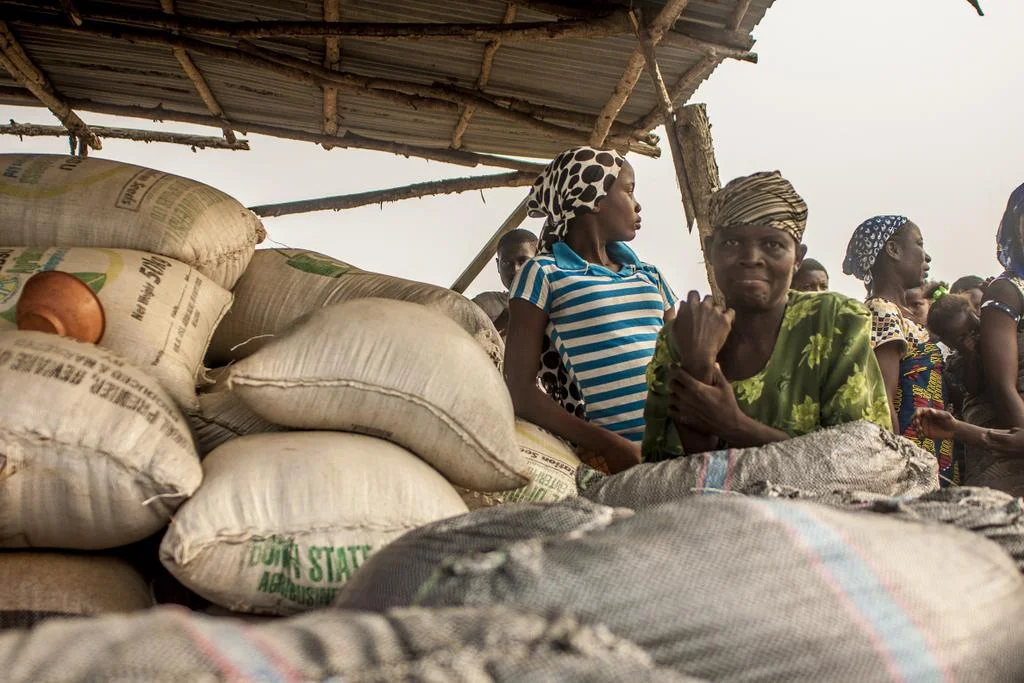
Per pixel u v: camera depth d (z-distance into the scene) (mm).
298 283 3635
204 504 2289
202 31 4164
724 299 2738
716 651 1389
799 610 1426
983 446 3689
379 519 2395
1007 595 1650
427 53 4492
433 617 1265
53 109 5090
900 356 3711
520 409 3396
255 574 2316
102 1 4262
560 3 3961
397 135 5352
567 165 3689
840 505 1976
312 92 4930
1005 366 3936
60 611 2266
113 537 2355
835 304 2691
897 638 1457
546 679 1203
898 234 4375
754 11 4031
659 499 2428
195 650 1135
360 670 1171
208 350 3635
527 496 3154
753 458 2443
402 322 2775
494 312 5738
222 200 3518
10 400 2211
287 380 2613
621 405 3420
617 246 3807
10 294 2818
